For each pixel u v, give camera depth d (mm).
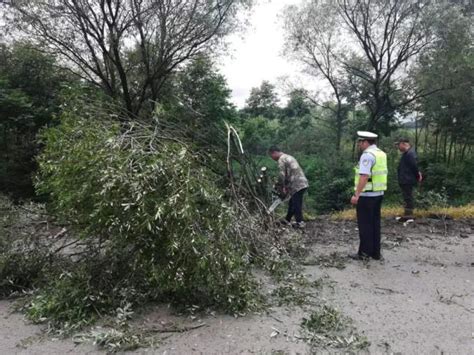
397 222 8180
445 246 6410
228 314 3816
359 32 19297
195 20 12953
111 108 5668
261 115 32719
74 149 3926
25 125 12977
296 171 7250
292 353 3152
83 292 3713
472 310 3922
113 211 3672
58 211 4352
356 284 4641
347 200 18844
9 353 3133
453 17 17328
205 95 15625
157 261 3740
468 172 18953
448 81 18734
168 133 5055
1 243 4355
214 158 5535
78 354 3125
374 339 3352
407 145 8406
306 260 5562
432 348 3215
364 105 23281
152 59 13711
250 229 4977
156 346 3234
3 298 4211
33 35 12672
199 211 3887
